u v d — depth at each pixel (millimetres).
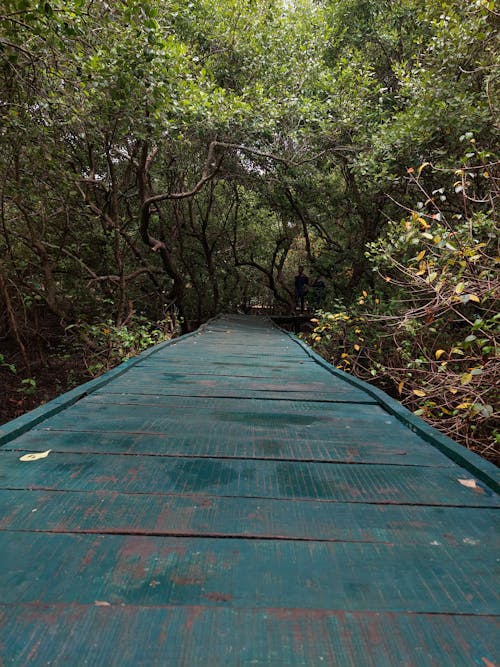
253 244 23922
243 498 2066
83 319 10977
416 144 9398
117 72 5996
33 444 2709
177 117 8438
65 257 12180
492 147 8078
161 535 1726
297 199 17484
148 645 1172
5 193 8953
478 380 4750
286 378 5258
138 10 5219
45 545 1634
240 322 17281
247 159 15336
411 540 1736
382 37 13391
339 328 9789
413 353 7625
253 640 1201
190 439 2885
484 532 1807
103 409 3578
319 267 19156
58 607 1305
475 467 2379
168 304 16062
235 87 12922
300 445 2832
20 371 10836
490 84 7270
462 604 1367
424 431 2996
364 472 2410
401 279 9109
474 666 1136
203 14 11961
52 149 8453
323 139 12641
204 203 21297
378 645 1196
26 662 1106
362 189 12562
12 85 6746
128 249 15031
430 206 10148
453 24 7750
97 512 1889
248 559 1585
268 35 12141
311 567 1546
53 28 5074
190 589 1405
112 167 9789
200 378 5086
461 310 7594
